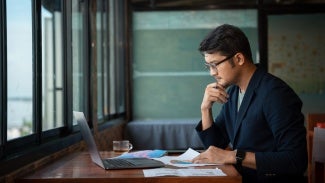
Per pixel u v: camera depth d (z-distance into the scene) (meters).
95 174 1.71
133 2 5.22
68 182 1.65
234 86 2.06
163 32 5.25
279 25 5.12
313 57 5.12
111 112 4.62
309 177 3.03
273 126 1.76
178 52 5.24
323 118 3.24
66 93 2.77
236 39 1.82
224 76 1.87
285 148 1.71
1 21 1.80
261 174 1.80
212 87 2.09
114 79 4.74
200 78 5.23
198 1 5.18
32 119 2.19
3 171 1.60
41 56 2.29
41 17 2.32
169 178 1.62
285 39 5.12
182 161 1.97
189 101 5.24
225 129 2.18
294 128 1.71
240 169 1.93
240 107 1.89
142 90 5.28
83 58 3.41
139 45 5.27
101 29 4.15
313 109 5.14
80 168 1.88
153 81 5.27
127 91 5.18
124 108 5.11
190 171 1.72
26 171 1.82
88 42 3.43
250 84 1.87
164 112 5.27
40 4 2.31
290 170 1.69
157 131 4.67
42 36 2.33
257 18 5.12
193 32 5.22
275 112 1.75
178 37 5.24
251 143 1.86
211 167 1.81
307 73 5.14
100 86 4.08
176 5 5.19
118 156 2.23
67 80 2.79
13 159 1.70
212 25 5.20
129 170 1.79
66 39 2.84
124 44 5.13
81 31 3.43
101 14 4.15
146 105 5.28
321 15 5.11
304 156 1.69
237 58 1.84
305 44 5.12
